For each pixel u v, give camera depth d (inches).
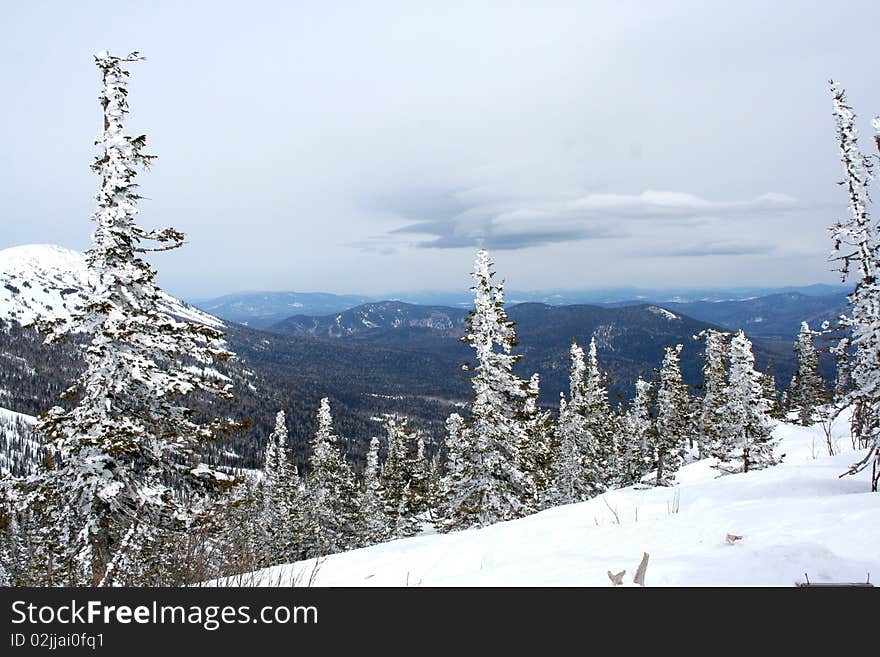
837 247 274.2
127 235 418.0
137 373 402.0
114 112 411.5
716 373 1467.8
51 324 399.5
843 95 289.3
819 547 149.6
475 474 880.3
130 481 398.9
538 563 205.6
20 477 391.5
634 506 293.0
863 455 299.0
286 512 1574.8
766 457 816.9
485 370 866.1
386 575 251.9
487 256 875.4
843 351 257.8
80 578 347.9
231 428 446.9
